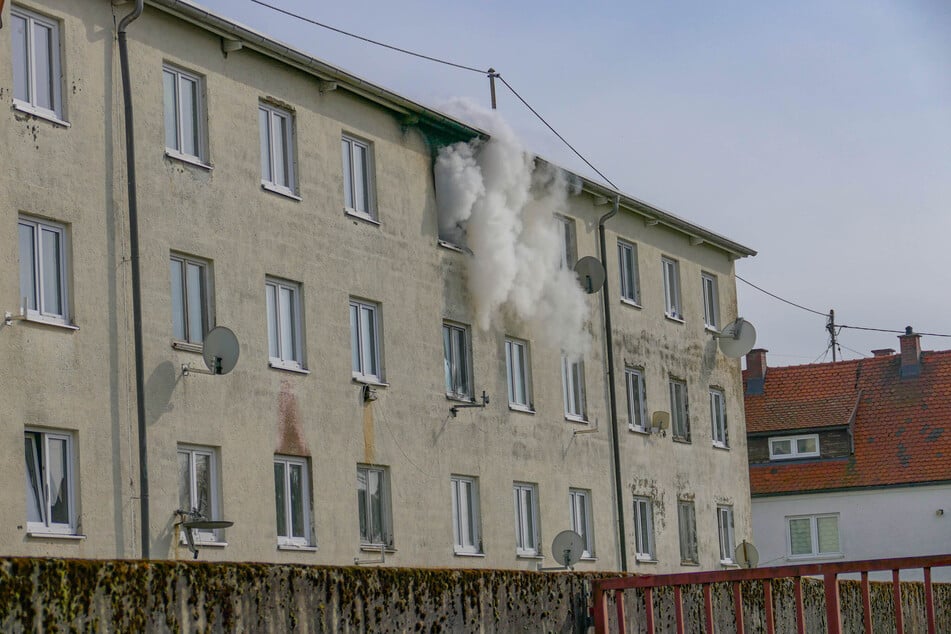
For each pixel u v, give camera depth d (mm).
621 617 16938
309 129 24609
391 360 25953
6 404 18312
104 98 20406
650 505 34188
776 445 49531
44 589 9211
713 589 19625
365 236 25656
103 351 19906
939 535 46281
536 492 29984
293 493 23516
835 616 16688
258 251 23078
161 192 21234
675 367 35969
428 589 13570
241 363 22453
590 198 32781
